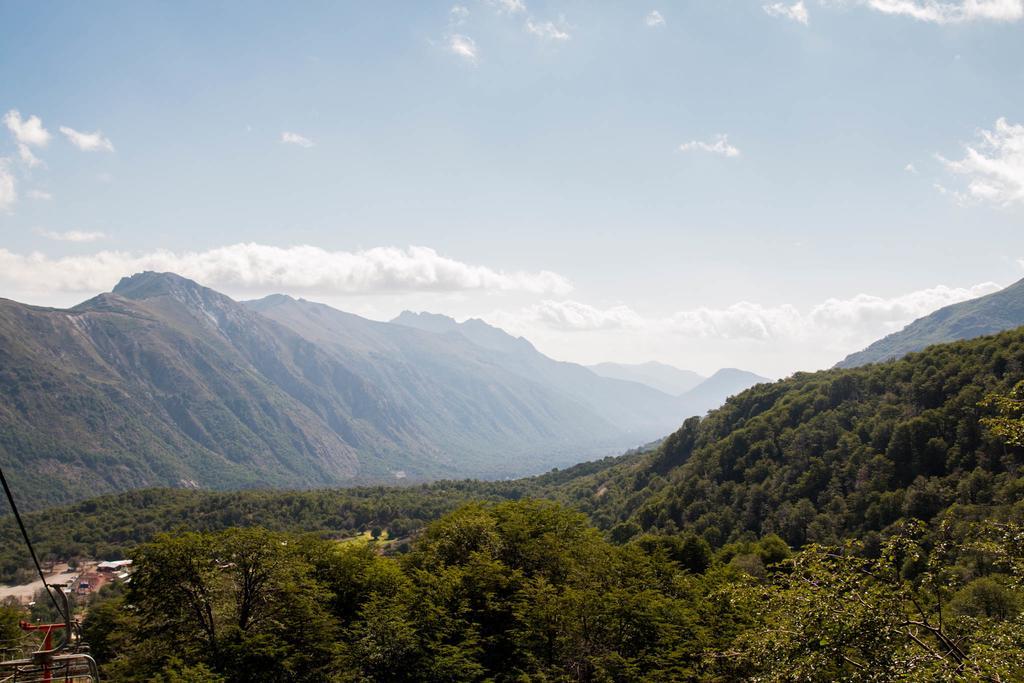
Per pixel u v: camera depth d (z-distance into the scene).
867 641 19.56
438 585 48.78
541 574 53.38
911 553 21.16
